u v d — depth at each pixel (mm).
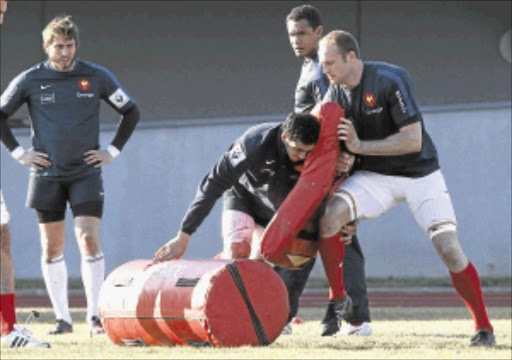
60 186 27938
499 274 66125
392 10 70188
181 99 75312
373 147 21141
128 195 75188
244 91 73875
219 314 19219
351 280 25391
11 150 28219
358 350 19453
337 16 71562
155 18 76125
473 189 67188
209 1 74938
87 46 77500
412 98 21484
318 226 22031
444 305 48094
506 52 67625
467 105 67625
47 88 27781
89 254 27766
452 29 68875
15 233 75688
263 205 23641
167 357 17797
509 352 19188
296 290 25688
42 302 53188
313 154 20922
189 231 21312
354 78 21672
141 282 20875
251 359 17312
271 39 73438
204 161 73750
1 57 78688
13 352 19656
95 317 27359
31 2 78375
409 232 68062
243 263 19641
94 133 28203
